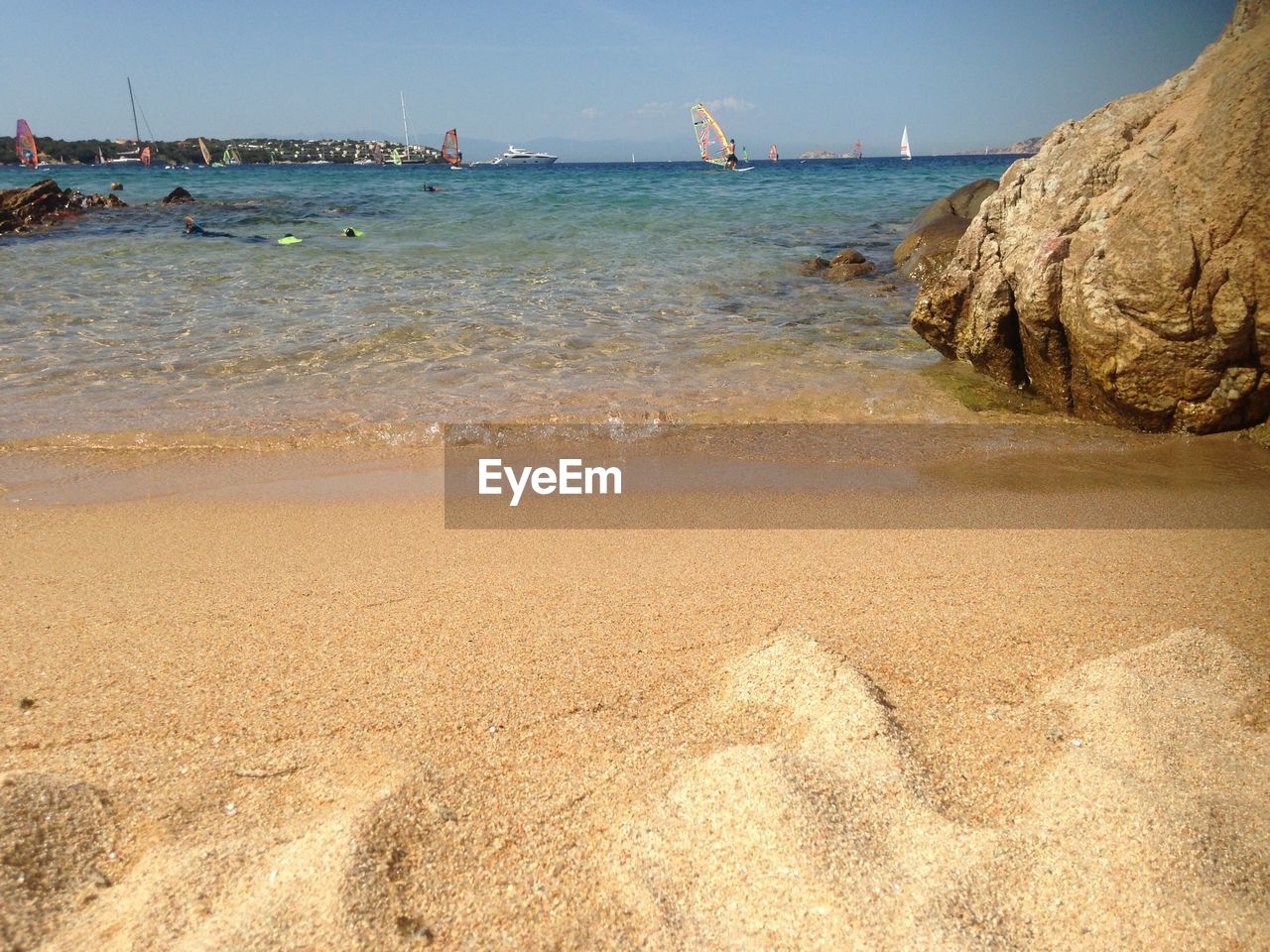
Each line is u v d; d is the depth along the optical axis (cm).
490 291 1188
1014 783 226
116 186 3641
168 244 1689
